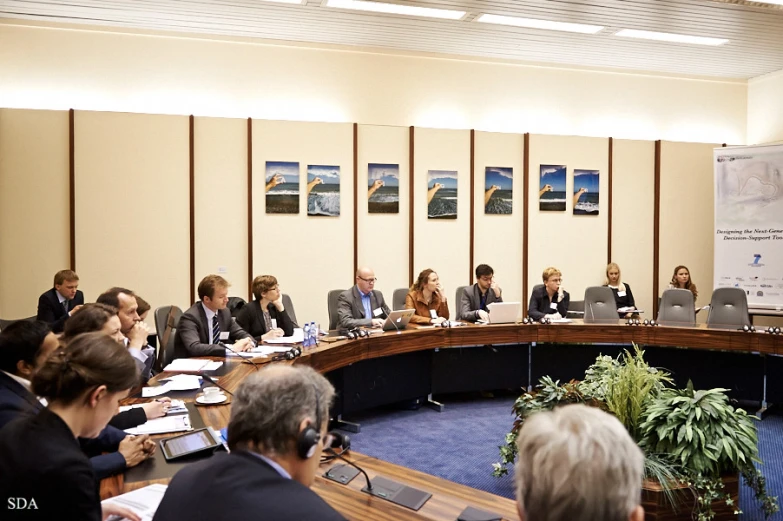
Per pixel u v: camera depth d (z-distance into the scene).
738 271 7.35
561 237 7.72
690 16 5.99
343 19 6.10
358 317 5.31
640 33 6.54
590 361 5.48
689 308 5.91
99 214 6.27
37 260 6.15
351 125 6.96
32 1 5.56
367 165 7.08
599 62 7.63
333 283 6.98
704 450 2.72
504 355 5.51
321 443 1.20
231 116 6.73
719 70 7.94
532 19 6.13
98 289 6.29
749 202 7.27
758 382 5.08
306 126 6.84
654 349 5.43
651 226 7.99
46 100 6.21
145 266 6.41
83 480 1.31
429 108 7.34
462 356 5.39
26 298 6.13
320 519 1.01
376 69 7.15
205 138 6.55
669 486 2.66
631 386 3.01
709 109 8.25
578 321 5.64
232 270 6.69
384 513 1.64
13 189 6.07
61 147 6.18
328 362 4.08
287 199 6.80
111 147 6.29
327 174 6.91
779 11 5.84
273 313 4.83
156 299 6.46
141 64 6.45
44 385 1.37
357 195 7.03
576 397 3.10
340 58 7.03
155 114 6.39
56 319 5.39
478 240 7.47
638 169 7.92
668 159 7.96
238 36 6.68
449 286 7.36
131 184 6.35
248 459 1.13
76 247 6.22
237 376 3.20
